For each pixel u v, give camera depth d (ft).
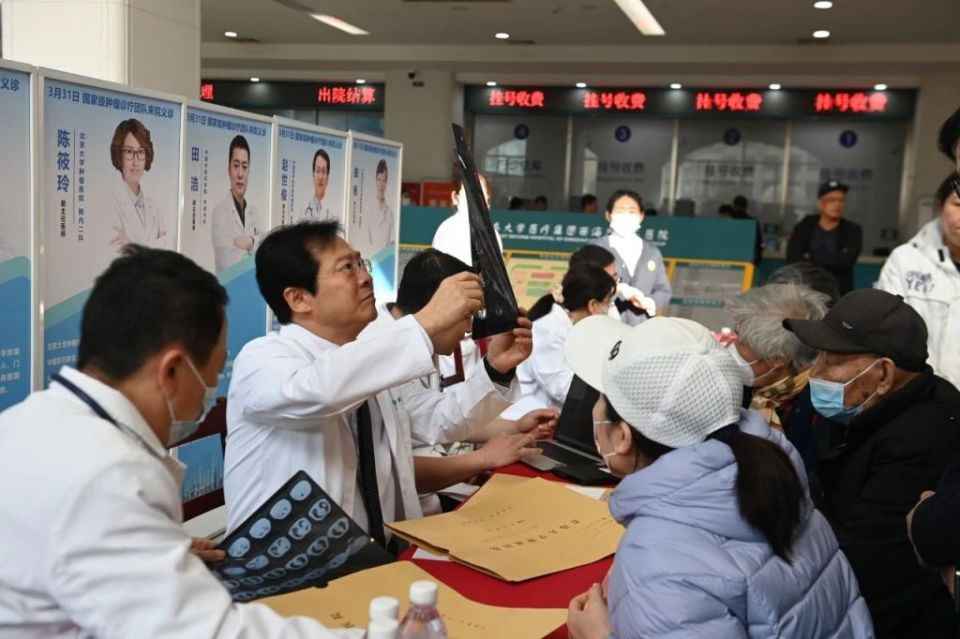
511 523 5.63
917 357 5.54
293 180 11.73
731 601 3.52
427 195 32.86
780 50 29.17
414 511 6.10
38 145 7.71
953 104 30.07
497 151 37.09
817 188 34.37
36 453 3.10
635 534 3.77
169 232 9.53
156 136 9.20
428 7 25.41
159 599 3.02
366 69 34.47
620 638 3.66
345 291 5.40
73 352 8.38
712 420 3.83
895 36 27.09
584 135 36.29
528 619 4.21
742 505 3.67
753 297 7.20
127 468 3.11
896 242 33.65
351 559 4.66
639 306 12.94
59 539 2.99
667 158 35.70
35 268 7.77
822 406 5.78
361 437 5.75
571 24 27.22
